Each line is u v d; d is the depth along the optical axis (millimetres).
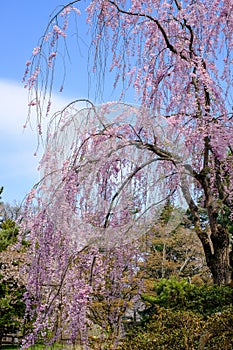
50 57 5199
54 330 5160
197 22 6227
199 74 5938
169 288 9023
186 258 16109
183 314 6020
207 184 6316
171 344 5617
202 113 6051
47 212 4984
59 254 5066
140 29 6125
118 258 5750
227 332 5520
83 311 5117
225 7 5949
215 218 6387
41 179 5242
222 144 5930
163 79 6242
